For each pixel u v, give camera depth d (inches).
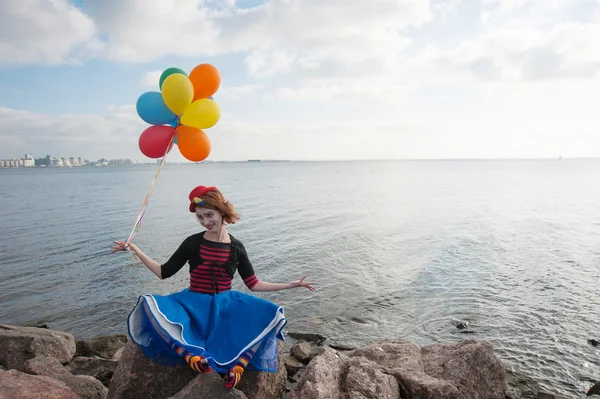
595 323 375.6
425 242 741.3
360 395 174.7
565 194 1768.0
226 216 159.8
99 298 466.9
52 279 534.6
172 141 191.3
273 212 1190.9
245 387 154.2
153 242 763.4
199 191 158.9
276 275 544.7
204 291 159.6
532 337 348.5
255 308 154.8
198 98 195.9
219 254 159.5
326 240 763.4
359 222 985.5
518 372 290.8
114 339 312.3
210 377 145.8
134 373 153.6
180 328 144.8
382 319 393.4
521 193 1838.1
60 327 393.7
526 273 535.2
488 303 427.8
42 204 1492.4
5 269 582.6
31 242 768.3
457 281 504.7
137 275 551.8
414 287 483.2
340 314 406.0
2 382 138.1
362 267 573.9
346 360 197.5
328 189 2199.8
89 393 188.4
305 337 352.2
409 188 2244.1
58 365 204.5
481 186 2361.0
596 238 764.0
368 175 4249.5
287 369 268.1
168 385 152.7
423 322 384.2
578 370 294.4
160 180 3555.6
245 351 146.3
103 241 770.8
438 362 223.5
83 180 3811.5
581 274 528.7
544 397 246.8
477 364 213.9
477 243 727.7
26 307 441.1
